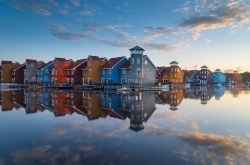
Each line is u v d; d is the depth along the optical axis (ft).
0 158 28.40
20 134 40.32
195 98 110.73
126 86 172.96
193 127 46.09
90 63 201.98
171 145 33.71
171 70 274.36
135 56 185.78
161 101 94.27
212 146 33.24
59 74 224.74
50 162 27.09
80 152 30.58
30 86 226.79
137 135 39.47
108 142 35.19
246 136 39.14
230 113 64.69
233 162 27.25
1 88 212.23
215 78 385.50
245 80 473.26
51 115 60.39
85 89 185.16
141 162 27.17
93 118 55.77
